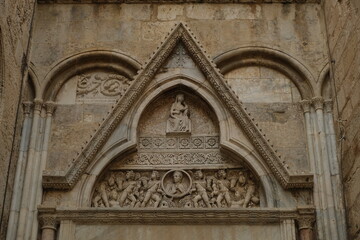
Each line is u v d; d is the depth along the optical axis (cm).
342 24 927
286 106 1027
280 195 933
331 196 929
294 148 987
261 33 1085
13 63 863
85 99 1043
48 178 938
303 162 973
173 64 1037
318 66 1050
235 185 966
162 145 999
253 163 957
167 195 955
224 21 1098
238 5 1116
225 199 949
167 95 1036
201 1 1114
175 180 965
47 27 1095
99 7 1116
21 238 903
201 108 1031
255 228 910
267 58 1070
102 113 1030
